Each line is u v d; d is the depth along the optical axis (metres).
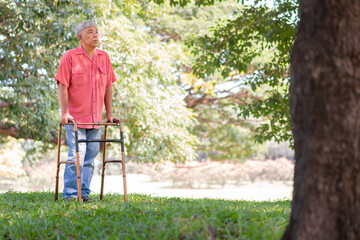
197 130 27.39
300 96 3.03
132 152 17.20
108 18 13.38
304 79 2.97
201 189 30.52
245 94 23.98
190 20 22.41
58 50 12.46
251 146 27.33
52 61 12.82
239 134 27.05
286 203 7.07
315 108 2.89
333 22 2.85
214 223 3.63
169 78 16.28
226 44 10.30
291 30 9.18
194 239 3.24
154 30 21.97
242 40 10.41
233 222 3.80
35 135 13.73
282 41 9.51
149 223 3.71
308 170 2.92
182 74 21.36
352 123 2.82
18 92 12.18
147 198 6.99
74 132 5.96
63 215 4.42
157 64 15.55
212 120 26.64
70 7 11.41
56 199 6.17
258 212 4.57
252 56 10.22
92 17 11.84
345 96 2.83
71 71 6.05
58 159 6.11
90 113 6.14
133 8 15.57
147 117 15.27
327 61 2.86
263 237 3.30
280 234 3.34
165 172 32.06
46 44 11.66
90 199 6.17
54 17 11.13
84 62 6.13
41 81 12.98
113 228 3.71
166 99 17.19
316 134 2.89
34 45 11.41
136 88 14.90
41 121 12.95
